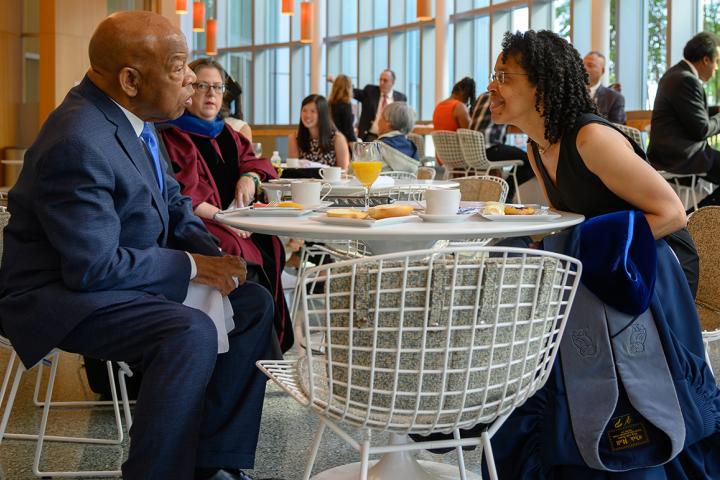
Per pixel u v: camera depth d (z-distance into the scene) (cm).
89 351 188
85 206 177
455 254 147
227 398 207
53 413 290
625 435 186
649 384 186
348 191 337
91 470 236
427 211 209
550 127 215
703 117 510
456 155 670
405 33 1309
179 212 232
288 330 323
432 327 150
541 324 163
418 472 222
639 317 190
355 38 1398
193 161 316
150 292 191
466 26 1178
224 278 203
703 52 511
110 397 306
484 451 166
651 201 201
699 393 194
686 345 199
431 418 157
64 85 1070
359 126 934
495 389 161
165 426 175
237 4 1606
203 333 182
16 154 1077
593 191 213
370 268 148
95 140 182
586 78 218
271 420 284
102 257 178
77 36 1079
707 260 236
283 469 240
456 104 764
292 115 1541
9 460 244
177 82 196
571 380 187
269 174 339
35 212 184
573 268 192
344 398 156
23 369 222
